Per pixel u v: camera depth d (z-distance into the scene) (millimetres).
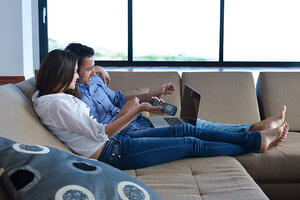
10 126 1456
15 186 1043
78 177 1138
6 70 3707
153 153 1959
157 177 1808
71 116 1791
